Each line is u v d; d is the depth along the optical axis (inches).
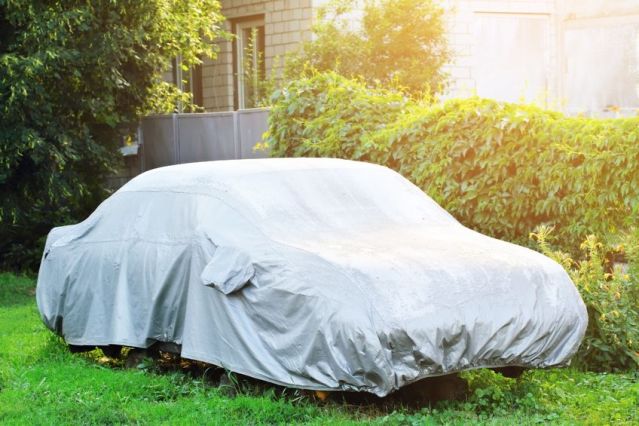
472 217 428.8
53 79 649.6
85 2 647.1
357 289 266.7
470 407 281.9
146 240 340.5
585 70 855.1
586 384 319.6
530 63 868.0
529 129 405.1
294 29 786.2
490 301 277.6
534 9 859.4
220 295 297.0
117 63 664.4
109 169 708.7
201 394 300.4
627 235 380.8
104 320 350.0
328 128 489.1
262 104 747.4
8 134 611.8
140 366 337.7
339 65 695.1
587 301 346.3
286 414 273.0
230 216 316.2
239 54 848.9
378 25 716.7
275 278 282.8
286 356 276.1
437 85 725.3
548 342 285.0
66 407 288.7
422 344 260.7
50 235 386.0
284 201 323.3
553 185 398.0
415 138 444.5
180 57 862.5
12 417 281.3
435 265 281.1
